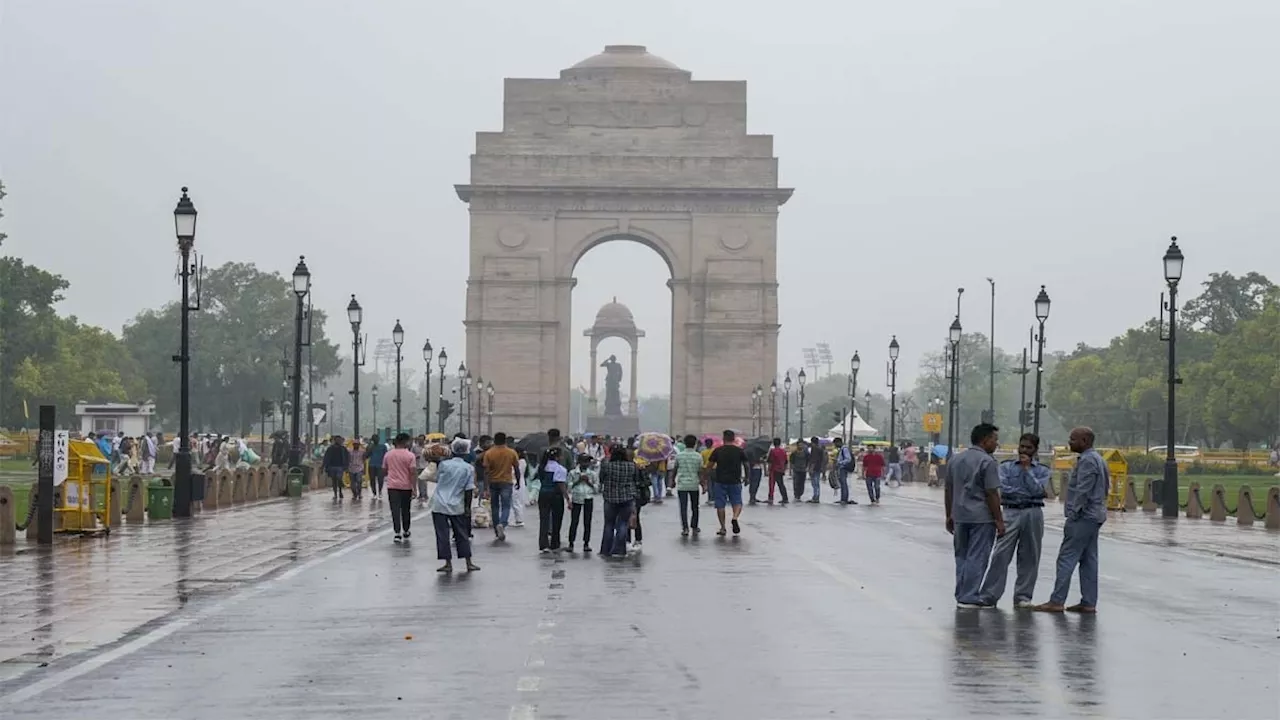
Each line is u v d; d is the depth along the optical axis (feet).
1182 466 472.44
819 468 288.30
